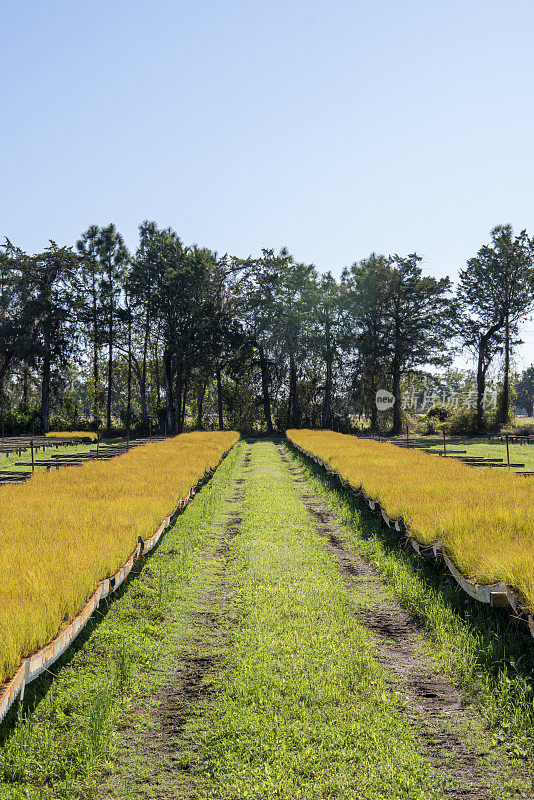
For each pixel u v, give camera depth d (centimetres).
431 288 5953
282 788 423
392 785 425
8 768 440
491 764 452
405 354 6041
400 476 1577
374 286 6028
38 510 1105
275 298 6412
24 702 535
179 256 6244
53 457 3008
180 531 1246
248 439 5766
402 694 564
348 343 6181
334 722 505
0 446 3766
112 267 6194
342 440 3794
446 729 502
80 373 7575
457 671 602
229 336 6125
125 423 6056
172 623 756
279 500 1677
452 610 762
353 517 1390
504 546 783
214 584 927
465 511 1012
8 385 6606
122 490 1380
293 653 645
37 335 5666
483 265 5975
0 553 777
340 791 421
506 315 6003
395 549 1091
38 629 535
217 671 622
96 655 651
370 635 714
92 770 452
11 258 5725
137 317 6288
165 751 480
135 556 893
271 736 484
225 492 1938
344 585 909
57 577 671
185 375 6512
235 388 6875
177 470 1828
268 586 886
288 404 6856
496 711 517
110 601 808
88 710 531
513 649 624
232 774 442
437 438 5419
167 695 573
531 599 613
